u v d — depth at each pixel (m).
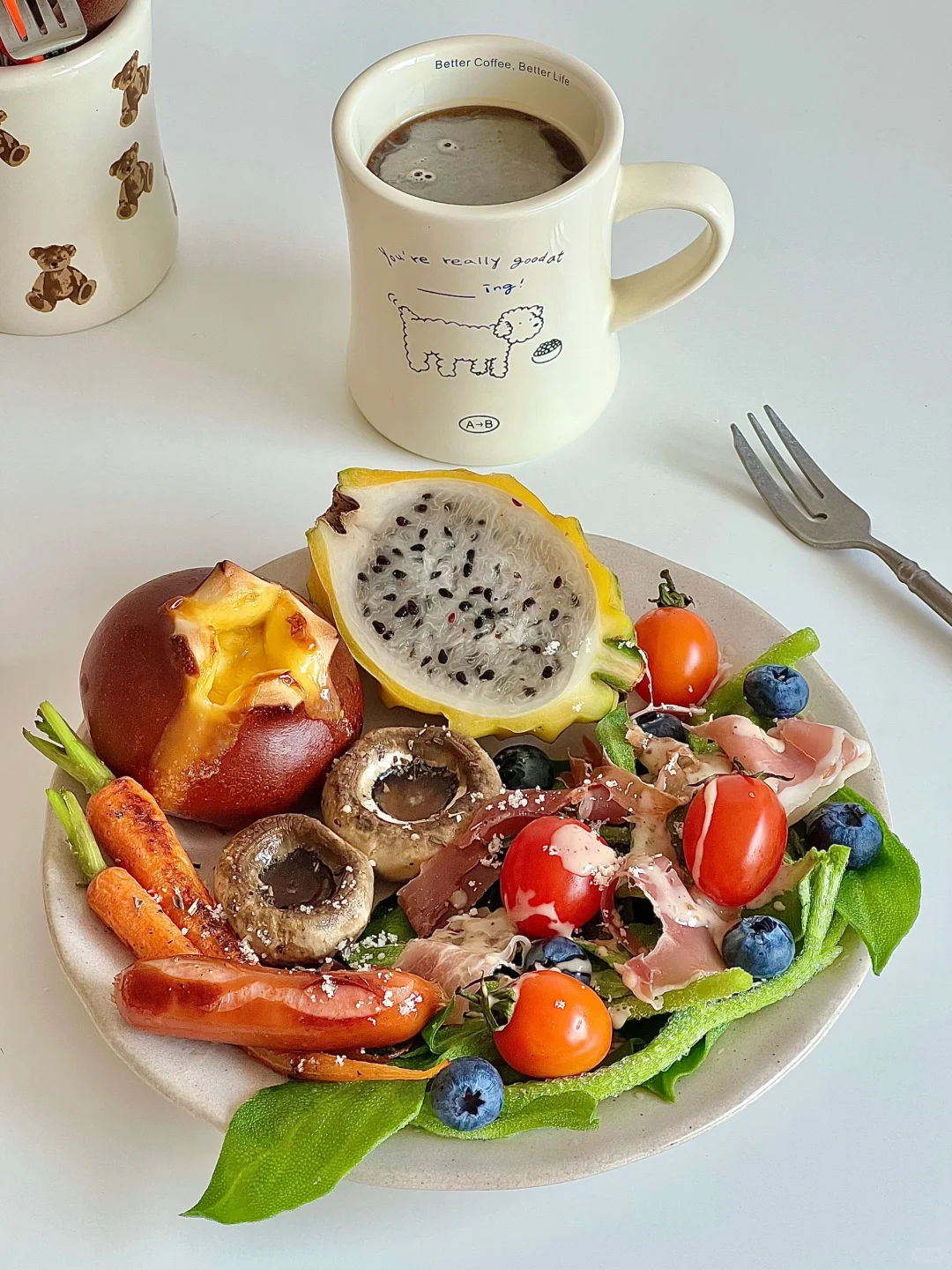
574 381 0.53
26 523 0.54
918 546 0.53
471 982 0.39
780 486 0.55
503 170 0.50
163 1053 0.38
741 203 0.63
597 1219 0.39
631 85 0.68
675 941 0.39
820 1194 0.40
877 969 0.40
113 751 0.44
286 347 0.59
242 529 0.54
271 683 0.43
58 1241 0.39
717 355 0.59
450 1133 0.36
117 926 0.40
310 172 0.65
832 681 0.46
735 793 0.40
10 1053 0.42
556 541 0.47
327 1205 0.39
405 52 0.51
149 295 0.60
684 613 0.46
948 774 0.48
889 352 0.59
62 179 0.53
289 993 0.38
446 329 0.49
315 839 0.43
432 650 0.47
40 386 0.58
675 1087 0.38
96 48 0.50
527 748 0.45
